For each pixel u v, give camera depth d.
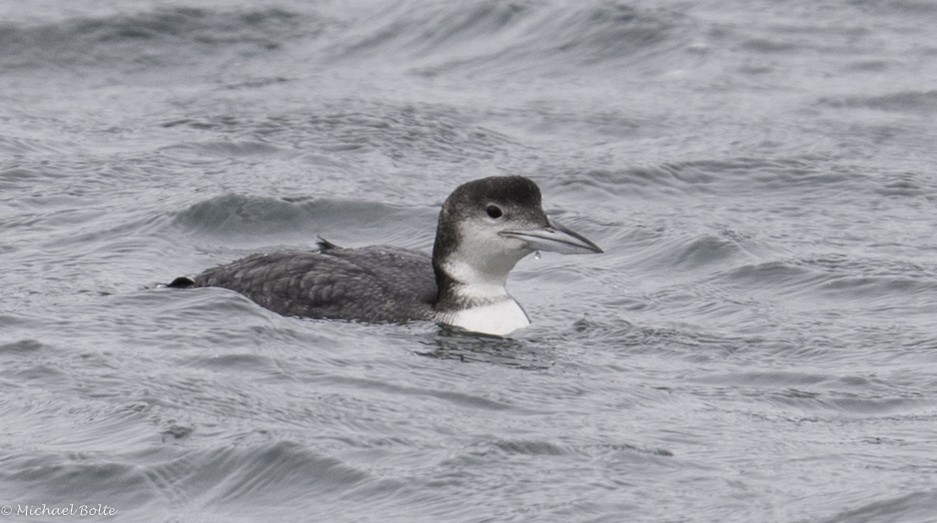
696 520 10.12
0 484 10.41
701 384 13.10
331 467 10.74
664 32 26.34
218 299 14.02
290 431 11.24
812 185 20.38
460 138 21.83
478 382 12.73
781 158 21.23
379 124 22.14
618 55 25.91
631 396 12.62
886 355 14.03
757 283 16.56
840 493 10.56
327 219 18.28
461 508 10.24
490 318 14.23
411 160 20.81
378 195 19.05
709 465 11.06
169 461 10.71
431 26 27.19
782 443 11.59
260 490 10.49
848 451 11.43
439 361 13.20
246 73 25.53
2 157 19.92
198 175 19.56
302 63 26.14
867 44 26.61
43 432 11.16
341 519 10.12
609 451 11.23
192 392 11.95
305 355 13.05
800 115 23.20
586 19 26.70
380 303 14.25
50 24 26.20
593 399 12.48
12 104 23.33
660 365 13.62
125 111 23.05
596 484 10.65
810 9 28.38
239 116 22.53
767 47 26.27
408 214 18.52
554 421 11.88
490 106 23.53
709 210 19.38
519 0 27.39
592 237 18.06
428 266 14.90
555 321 14.82
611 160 21.02
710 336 14.55
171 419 11.35
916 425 12.12
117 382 12.10
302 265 14.59
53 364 12.45
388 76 25.27
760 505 10.38
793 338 14.52
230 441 11.00
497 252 14.17
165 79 25.36
